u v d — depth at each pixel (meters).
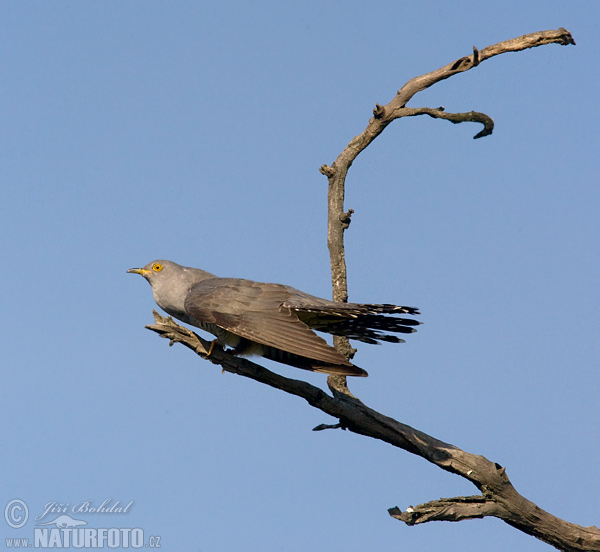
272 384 9.76
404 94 10.98
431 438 9.92
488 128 11.44
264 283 10.71
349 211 10.92
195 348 9.71
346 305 10.23
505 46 11.02
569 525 10.00
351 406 9.82
